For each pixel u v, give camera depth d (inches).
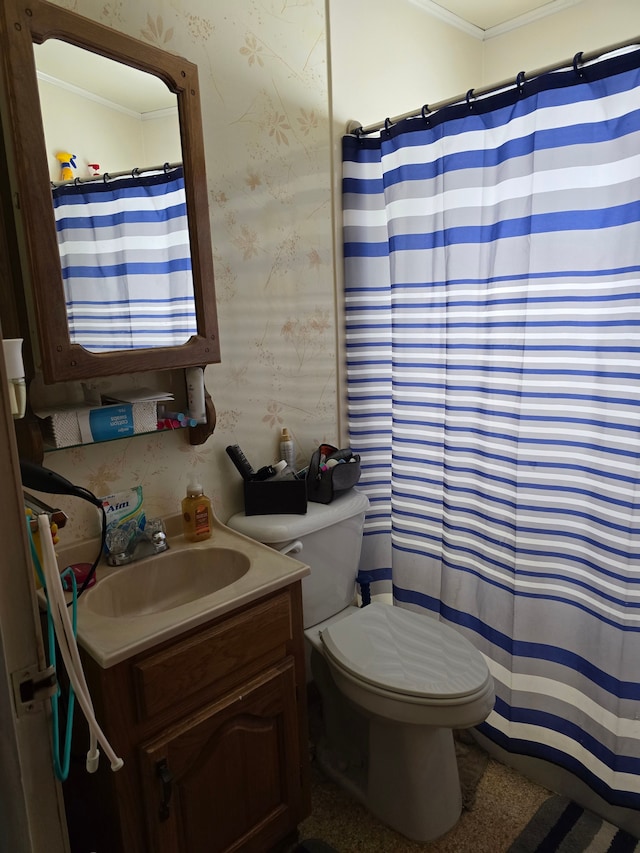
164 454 60.2
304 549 64.2
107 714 41.9
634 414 53.7
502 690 67.6
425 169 65.7
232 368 65.1
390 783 59.6
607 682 58.7
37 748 24.4
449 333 65.7
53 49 45.2
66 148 46.3
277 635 51.8
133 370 51.2
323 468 67.6
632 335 53.0
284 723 53.7
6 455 22.3
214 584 57.4
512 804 63.4
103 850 47.6
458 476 68.4
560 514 60.4
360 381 77.1
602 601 58.3
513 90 56.7
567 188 54.4
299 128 67.9
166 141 52.9
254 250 65.2
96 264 48.9
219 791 49.5
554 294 56.8
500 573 66.0
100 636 42.5
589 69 51.6
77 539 54.5
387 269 74.9
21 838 23.7
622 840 58.7
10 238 45.9
